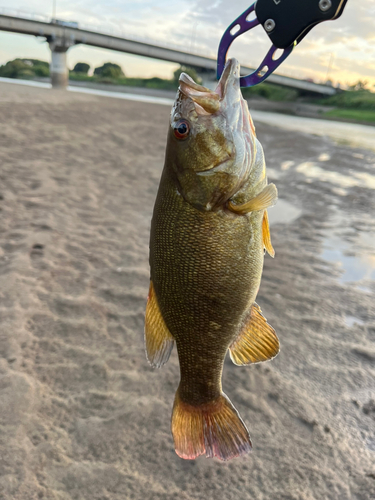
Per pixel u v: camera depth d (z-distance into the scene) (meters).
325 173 1.98
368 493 0.40
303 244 1.06
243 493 0.40
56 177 1.43
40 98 3.71
